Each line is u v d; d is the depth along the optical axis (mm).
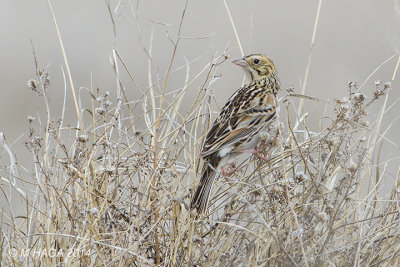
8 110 22703
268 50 28188
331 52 27922
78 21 29625
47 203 10500
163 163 11445
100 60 26984
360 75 25875
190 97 23625
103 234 10070
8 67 26359
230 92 23594
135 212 10430
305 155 11039
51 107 23250
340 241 10500
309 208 10406
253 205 10789
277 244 9891
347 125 10852
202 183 10695
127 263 9922
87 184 10656
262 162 10984
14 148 19016
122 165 11055
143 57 27188
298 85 24797
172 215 10609
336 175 11398
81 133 11422
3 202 13945
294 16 30672
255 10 30797
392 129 20375
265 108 11891
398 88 24688
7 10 30344
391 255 10336
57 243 10281
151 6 30141
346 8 30594
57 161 10750
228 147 11461
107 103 10953
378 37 27859
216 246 10359
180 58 27234
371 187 12414
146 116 11805
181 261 10219
